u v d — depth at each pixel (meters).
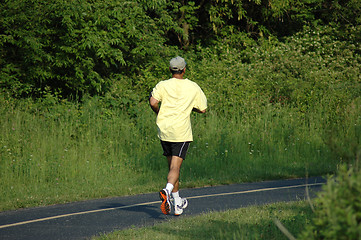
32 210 28.12
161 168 44.91
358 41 86.50
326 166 47.41
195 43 85.81
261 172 44.59
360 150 12.55
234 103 60.75
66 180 38.41
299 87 67.44
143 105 54.84
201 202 29.94
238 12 81.94
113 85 58.28
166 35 81.81
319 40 83.12
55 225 23.75
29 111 48.44
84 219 25.12
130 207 28.67
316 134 57.75
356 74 76.00
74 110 50.03
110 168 41.97
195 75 66.25
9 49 54.88
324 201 10.75
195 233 20.00
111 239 19.70
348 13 90.50
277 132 56.91
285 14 92.62
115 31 58.03
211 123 54.66
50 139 43.53
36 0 53.31
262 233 19.28
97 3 57.38
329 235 10.27
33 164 38.66
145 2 63.09
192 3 80.50
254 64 74.44
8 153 39.69
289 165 49.00
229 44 82.81
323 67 75.25
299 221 21.23
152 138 50.06
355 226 9.84
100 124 49.09
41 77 53.44
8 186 35.06
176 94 23.80
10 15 51.91
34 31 52.44
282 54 76.38
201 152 49.19
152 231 20.91
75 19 53.72
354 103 64.19
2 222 24.61
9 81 51.59
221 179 40.81
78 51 54.16
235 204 29.00
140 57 64.50
